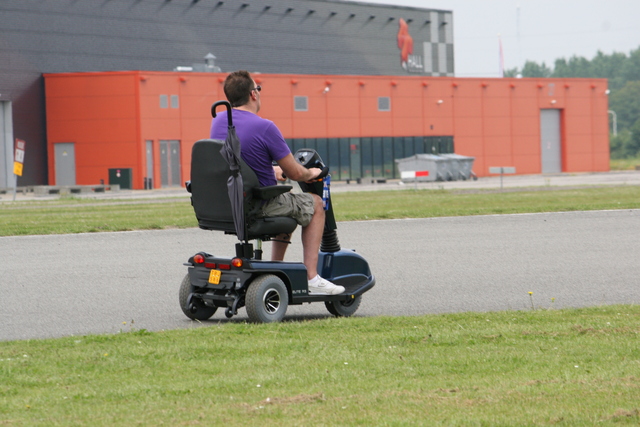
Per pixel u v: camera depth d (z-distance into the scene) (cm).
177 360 1970
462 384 1709
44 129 18662
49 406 1588
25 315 2838
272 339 2211
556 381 1720
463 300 3067
